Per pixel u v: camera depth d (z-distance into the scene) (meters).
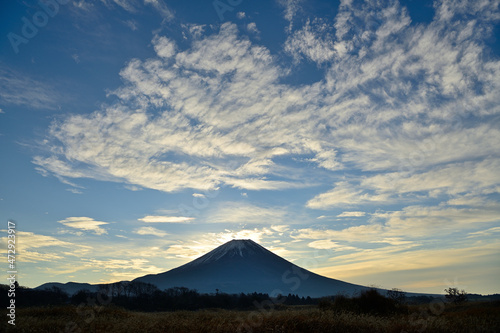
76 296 43.34
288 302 75.69
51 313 24.31
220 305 67.00
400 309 26.08
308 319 18.70
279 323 18.12
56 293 42.78
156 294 65.69
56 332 17.73
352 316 19.67
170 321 20.48
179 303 64.94
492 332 15.70
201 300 69.62
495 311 21.88
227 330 17.64
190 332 17.66
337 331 17.27
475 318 18.62
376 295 26.58
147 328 18.19
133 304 57.41
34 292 39.84
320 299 29.23
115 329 18.03
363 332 16.92
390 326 17.59
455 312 24.34
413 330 16.86
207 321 20.44
